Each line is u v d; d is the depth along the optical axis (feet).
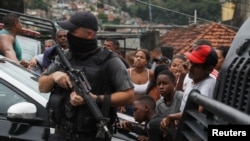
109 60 11.33
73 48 11.41
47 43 24.86
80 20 11.14
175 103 14.39
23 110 12.05
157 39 54.49
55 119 11.55
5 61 15.34
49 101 11.66
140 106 14.74
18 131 12.17
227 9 75.15
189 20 71.77
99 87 11.27
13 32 20.45
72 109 11.14
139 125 14.53
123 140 13.48
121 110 18.66
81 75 11.03
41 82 11.62
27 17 28.86
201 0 74.18
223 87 9.14
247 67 8.18
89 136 11.25
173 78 14.62
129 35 54.80
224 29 60.75
